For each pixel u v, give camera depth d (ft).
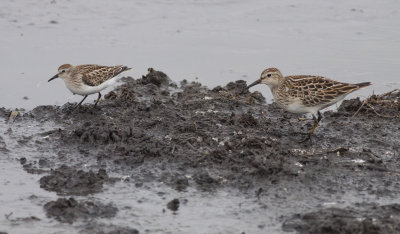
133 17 81.41
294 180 41.34
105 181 41.55
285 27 78.84
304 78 49.67
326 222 35.27
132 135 47.44
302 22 80.38
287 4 86.69
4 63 66.90
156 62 68.54
